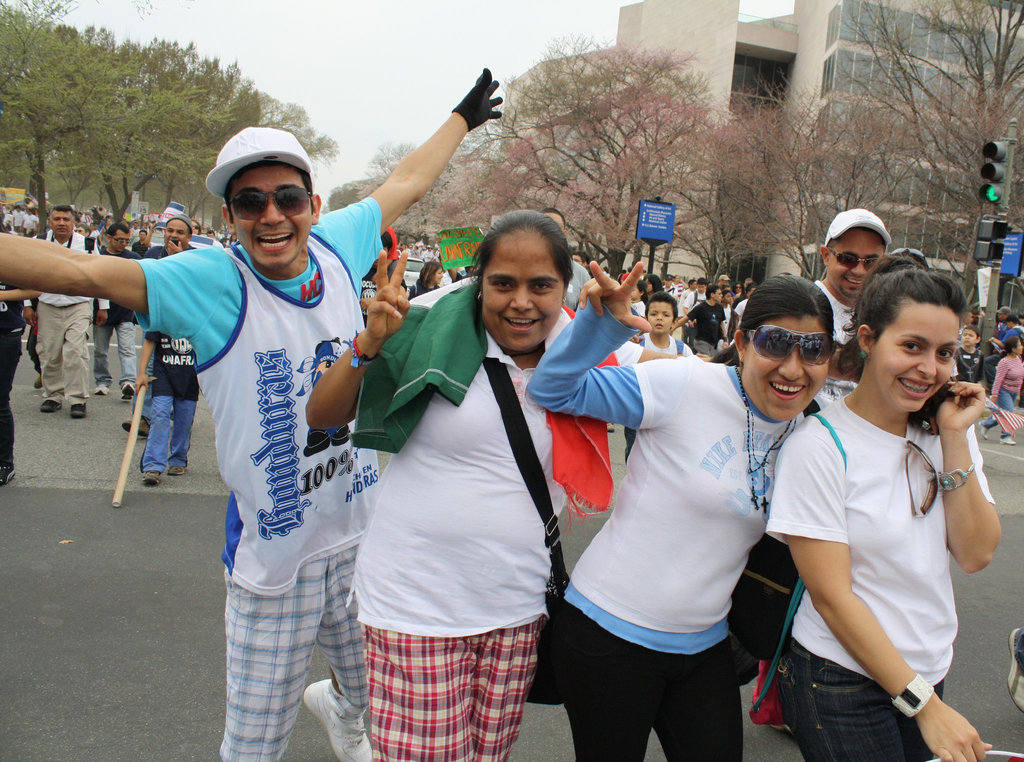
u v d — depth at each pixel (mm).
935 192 18219
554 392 1810
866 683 1793
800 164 19641
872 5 23953
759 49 37438
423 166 2705
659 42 43531
